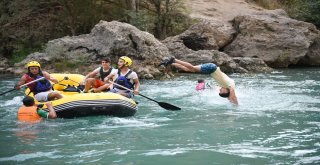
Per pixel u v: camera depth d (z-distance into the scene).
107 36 13.99
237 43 17.42
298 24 17.70
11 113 7.63
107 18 19.17
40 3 18.47
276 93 9.86
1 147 5.30
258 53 16.95
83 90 8.73
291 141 5.54
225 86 8.59
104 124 6.65
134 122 6.84
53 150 5.16
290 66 17.73
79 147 5.30
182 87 11.14
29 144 5.45
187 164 4.60
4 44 19.16
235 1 24.16
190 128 6.36
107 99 7.11
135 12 17.94
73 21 18.72
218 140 5.62
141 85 11.59
